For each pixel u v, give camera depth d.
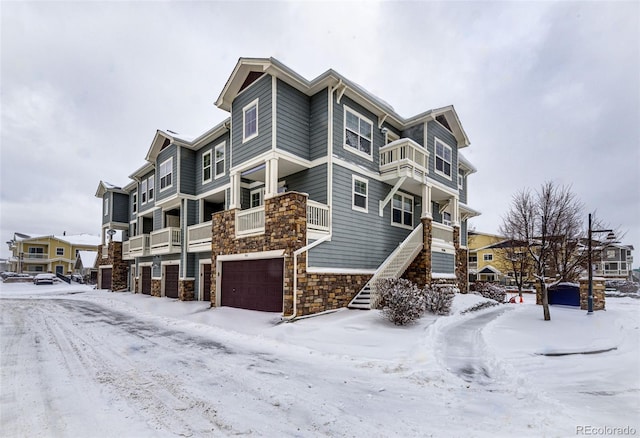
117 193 26.69
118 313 14.12
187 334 9.43
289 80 12.39
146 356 6.99
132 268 24.50
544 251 11.93
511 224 14.08
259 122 12.52
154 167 20.94
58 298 22.00
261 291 12.07
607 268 44.00
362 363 6.31
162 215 19.61
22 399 4.55
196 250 16.19
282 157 12.00
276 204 11.34
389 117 15.24
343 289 12.11
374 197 14.26
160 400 4.55
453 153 18.02
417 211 17.19
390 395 4.76
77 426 3.73
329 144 12.41
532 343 7.85
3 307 16.61
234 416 4.04
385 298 9.96
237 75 13.07
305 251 10.88
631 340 8.23
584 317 12.23
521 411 4.16
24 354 7.15
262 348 7.70
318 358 6.78
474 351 7.26
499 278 39.91
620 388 4.96
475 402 4.50
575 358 6.61
